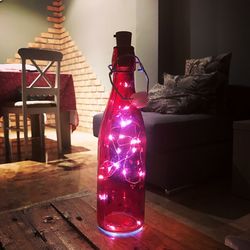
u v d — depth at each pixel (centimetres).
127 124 77
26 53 246
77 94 471
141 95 72
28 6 487
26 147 262
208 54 289
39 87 260
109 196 77
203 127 193
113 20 372
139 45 326
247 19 254
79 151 295
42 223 78
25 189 187
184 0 307
